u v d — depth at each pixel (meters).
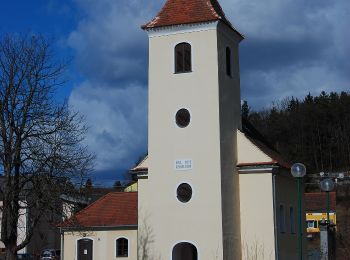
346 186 93.56
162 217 31.28
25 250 61.44
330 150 117.56
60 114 30.39
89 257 42.72
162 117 32.19
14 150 28.53
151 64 32.88
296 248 37.06
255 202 32.72
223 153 31.36
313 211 77.50
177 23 32.41
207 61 31.89
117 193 45.66
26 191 29.03
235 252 31.59
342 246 31.42
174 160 31.59
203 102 31.59
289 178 36.91
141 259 31.44
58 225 41.16
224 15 34.44
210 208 30.50
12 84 29.58
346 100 123.44
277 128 123.88
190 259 33.19
